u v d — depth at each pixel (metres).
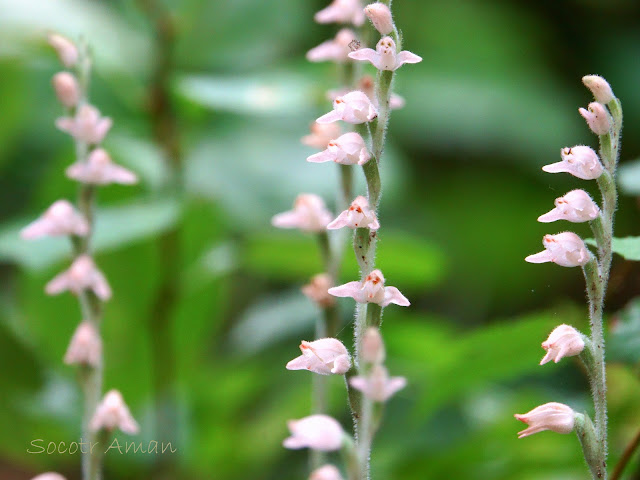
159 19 0.56
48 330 0.53
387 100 0.42
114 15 0.61
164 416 0.53
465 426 0.57
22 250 0.50
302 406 0.57
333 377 0.52
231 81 0.54
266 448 0.57
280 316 0.60
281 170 0.66
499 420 0.52
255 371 0.60
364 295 0.41
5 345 0.53
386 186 0.67
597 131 0.42
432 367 0.54
